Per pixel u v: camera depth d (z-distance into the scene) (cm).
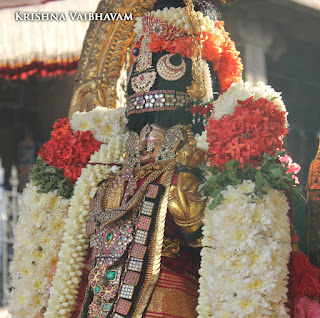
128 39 281
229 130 170
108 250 186
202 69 196
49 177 230
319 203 181
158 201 183
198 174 184
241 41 208
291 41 203
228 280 160
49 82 479
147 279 178
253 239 158
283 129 174
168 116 196
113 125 233
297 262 172
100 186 210
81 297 211
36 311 219
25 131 582
